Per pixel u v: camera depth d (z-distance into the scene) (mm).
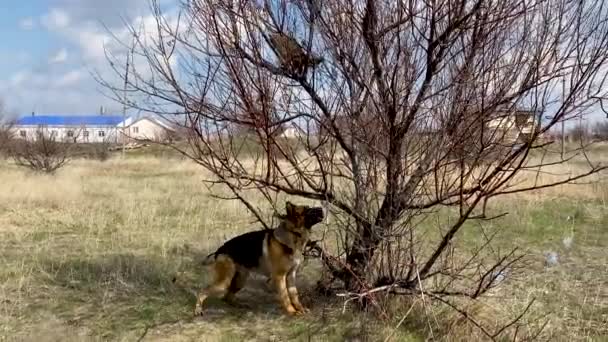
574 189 15484
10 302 6293
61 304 6277
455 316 5355
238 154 5391
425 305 5426
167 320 5844
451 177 5219
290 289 5949
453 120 4816
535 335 4969
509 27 4664
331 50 4906
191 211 12750
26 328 5613
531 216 11836
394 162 5125
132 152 36094
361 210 5441
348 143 5309
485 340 5082
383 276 5586
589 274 7480
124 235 10023
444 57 4836
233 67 4742
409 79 4879
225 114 5023
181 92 5008
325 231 5828
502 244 9250
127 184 20047
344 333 5355
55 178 20625
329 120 5059
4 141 30953
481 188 4871
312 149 5246
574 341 5145
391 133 4996
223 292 6043
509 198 13859
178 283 7008
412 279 5625
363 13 4809
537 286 6754
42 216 12367
